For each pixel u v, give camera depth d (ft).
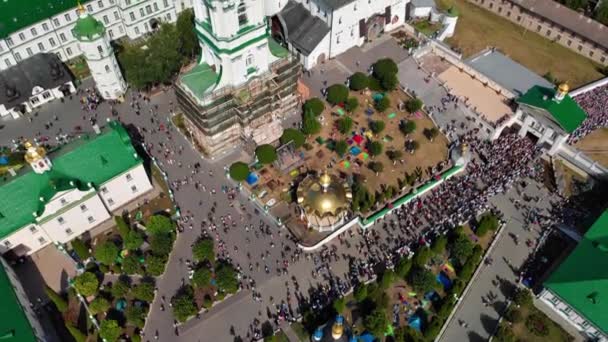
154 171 355.36
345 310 287.89
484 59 429.79
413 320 284.20
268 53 341.21
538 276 304.50
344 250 316.60
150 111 394.93
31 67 389.60
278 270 306.35
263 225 327.06
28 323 256.93
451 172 350.84
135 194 338.54
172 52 391.45
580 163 358.02
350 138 373.20
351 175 350.23
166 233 313.12
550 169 362.12
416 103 378.53
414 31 449.89
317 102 376.68
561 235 323.16
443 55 430.20
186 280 301.63
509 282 303.27
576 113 358.23
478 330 284.00
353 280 301.22
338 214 310.24
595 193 345.31
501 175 349.41
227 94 333.01
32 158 287.48
